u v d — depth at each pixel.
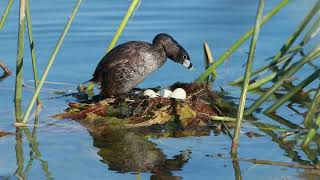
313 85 14.55
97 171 10.37
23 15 12.59
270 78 14.00
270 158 10.77
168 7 19.34
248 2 19.12
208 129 12.20
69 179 10.08
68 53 16.45
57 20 18.47
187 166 10.52
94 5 19.61
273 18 18.16
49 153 11.12
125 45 13.56
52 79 14.98
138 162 10.69
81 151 11.19
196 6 19.31
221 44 16.81
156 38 13.73
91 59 16.06
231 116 12.85
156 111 12.59
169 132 12.06
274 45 16.62
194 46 16.70
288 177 10.02
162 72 15.48
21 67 13.39
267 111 12.89
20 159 10.88
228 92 14.27
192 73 15.33
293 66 12.02
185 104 12.73
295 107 13.30
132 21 18.36
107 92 13.62
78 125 12.41
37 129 12.20
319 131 11.88
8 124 12.41
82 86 14.39
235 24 18.05
